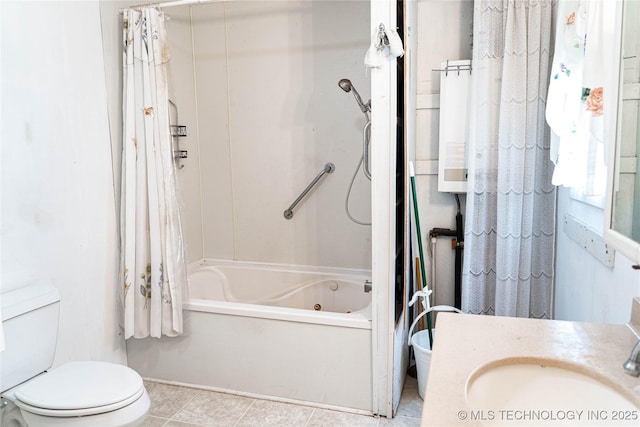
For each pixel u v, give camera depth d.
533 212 2.39
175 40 2.98
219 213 3.27
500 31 2.36
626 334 1.08
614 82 1.10
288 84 2.99
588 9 1.50
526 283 2.41
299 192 3.07
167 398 2.39
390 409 2.17
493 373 0.96
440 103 2.59
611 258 1.55
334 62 2.88
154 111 2.35
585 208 1.89
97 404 1.62
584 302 1.91
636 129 1.04
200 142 3.23
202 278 3.10
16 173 1.96
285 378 2.33
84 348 2.33
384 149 2.00
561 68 1.83
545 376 0.97
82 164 2.29
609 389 0.89
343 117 2.91
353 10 2.80
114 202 2.49
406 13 2.07
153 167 2.36
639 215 1.01
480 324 1.16
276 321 2.30
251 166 3.15
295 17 2.92
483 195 2.46
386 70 1.95
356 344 2.19
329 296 2.95
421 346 2.42
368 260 2.99
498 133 2.40
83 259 2.30
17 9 1.96
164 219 2.39
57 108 2.15
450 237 2.79
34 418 1.65
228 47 3.07
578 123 1.61
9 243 1.94
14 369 1.79
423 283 2.50
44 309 1.90
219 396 2.41
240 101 3.10
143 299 2.44
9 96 1.93
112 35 2.45
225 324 2.39
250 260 3.25
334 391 2.26
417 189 2.80
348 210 2.98
